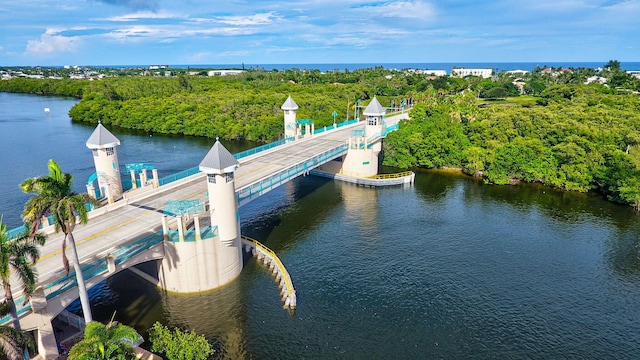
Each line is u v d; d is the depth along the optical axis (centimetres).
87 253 4166
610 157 8338
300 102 15150
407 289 5041
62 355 3588
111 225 4856
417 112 11238
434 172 10138
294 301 4625
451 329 4347
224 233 4756
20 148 11875
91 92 19112
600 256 5850
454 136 10250
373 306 4703
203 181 6494
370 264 5606
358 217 7194
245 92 18238
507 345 4134
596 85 16162
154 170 6034
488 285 5138
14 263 2978
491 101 17812
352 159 9238
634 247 6100
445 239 6350
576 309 4694
